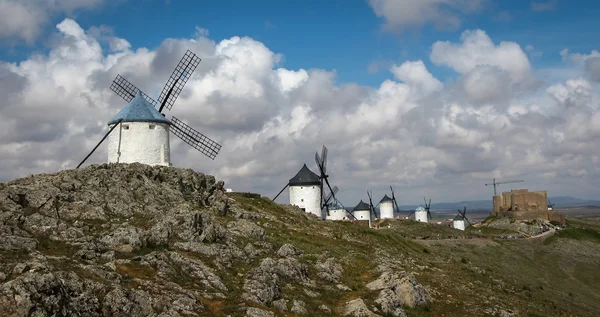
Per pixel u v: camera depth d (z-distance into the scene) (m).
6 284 21.91
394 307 35.22
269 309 30.47
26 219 32.84
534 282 79.69
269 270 36.00
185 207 40.78
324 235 59.84
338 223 78.12
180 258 32.72
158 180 50.16
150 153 57.59
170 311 25.59
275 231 52.97
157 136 58.31
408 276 39.22
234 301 29.52
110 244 32.62
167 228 36.66
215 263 34.66
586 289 86.38
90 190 41.78
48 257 27.62
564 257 112.44
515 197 169.75
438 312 37.44
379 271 44.12
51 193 38.53
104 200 41.16
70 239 32.31
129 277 28.06
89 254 30.14
